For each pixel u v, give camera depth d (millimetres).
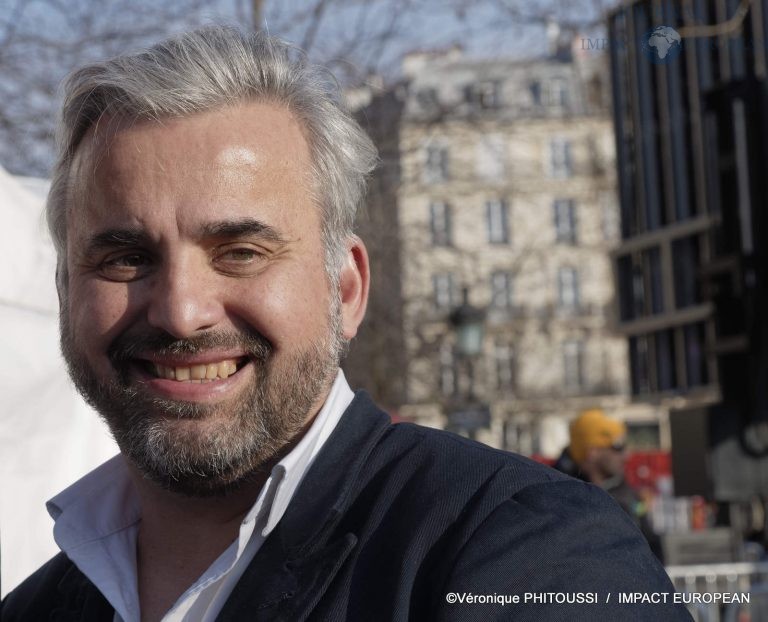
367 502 1408
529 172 35312
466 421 11188
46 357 2982
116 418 1468
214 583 1426
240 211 1414
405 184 12922
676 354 6543
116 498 1613
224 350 1424
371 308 14461
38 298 3000
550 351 41625
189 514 1502
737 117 4078
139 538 1585
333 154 1541
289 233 1450
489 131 12984
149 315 1427
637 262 7043
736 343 4047
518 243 38031
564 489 1385
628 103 6852
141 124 1434
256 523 1438
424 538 1323
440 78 12711
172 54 1448
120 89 1436
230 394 1429
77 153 1507
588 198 21281
